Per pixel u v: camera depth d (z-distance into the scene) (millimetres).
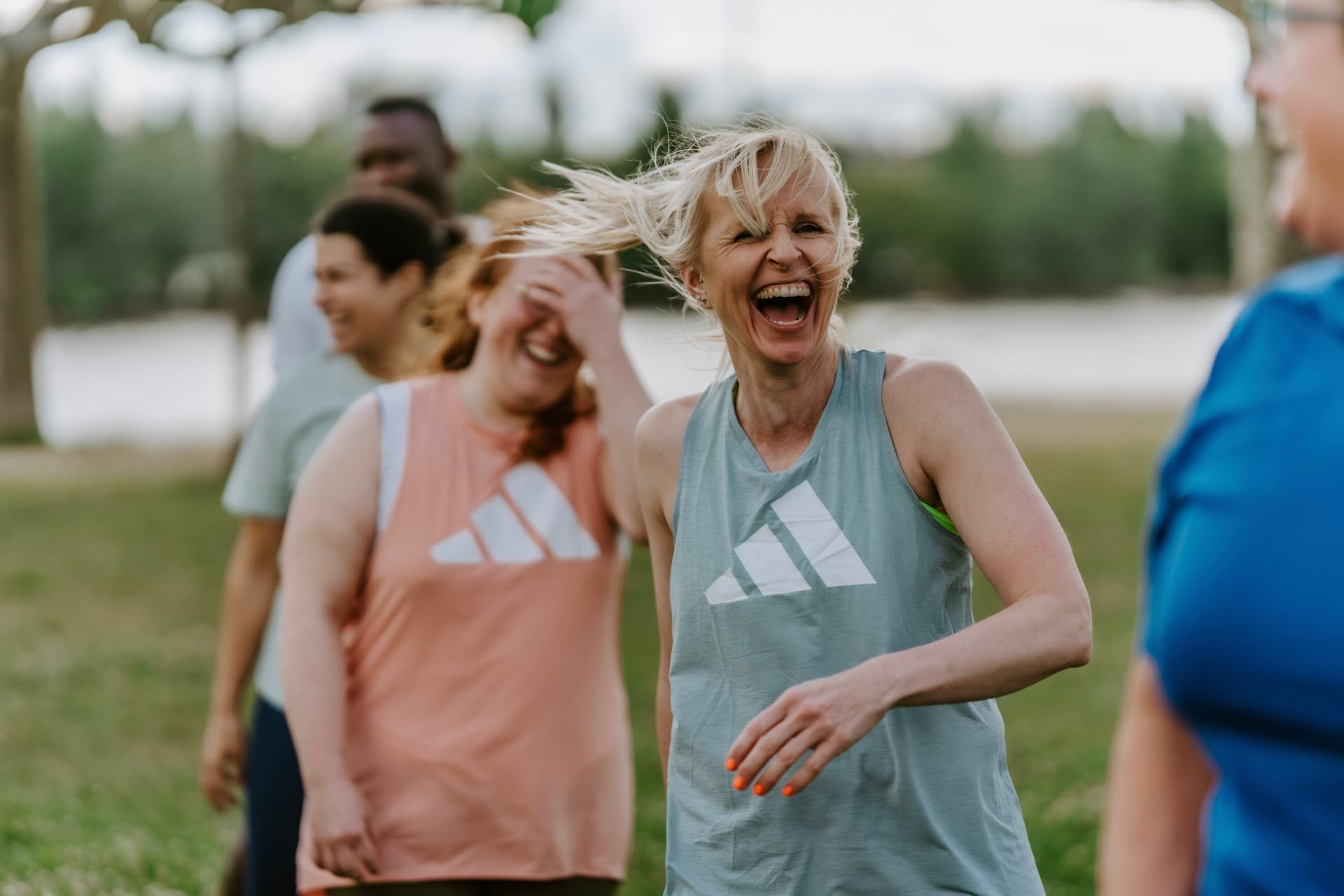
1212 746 1461
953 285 40469
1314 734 1371
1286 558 1366
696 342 2639
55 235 45844
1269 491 1381
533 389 2939
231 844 5113
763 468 2359
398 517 2914
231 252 14945
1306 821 1389
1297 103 1404
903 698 2082
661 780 5891
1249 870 1431
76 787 6066
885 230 40062
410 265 3643
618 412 2879
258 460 3686
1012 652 2119
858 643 2271
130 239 46250
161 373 26000
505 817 2855
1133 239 41375
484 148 30922
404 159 4926
